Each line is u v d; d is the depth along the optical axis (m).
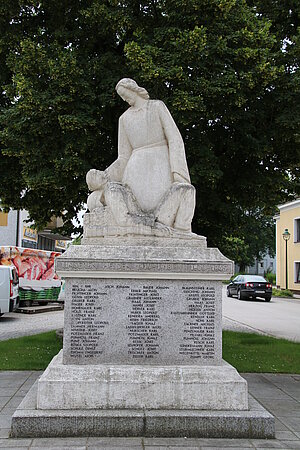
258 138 10.17
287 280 34.75
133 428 4.20
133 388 4.43
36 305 22.27
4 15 9.68
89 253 4.77
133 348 4.73
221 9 8.85
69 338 4.71
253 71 8.98
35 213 10.98
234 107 9.53
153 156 5.38
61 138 9.21
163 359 4.73
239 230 11.66
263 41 9.29
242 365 7.99
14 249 20.22
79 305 4.74
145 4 9.67
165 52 8.88
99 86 9.36
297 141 9.75
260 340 10.90
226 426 4.25
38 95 8.77
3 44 9.81
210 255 4.87
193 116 8.75
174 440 4.14
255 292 28.27
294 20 10.86
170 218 5.09
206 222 10.64
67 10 9.95
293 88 9.48
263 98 9.84
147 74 8.48
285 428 4.62
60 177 9.09
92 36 9.91
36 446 3.95
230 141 10.16
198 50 8.73
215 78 8.91
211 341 4.77
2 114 9.99
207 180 9.38
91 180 5.46
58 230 11.76
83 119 8.80
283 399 5.88
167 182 5.32
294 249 35.38
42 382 4.39
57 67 8.71
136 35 9.23
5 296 16.48
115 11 9.36
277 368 7.84
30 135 9.19
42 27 10.29
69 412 4.26
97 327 4.73
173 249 4.86
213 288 4.82
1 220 25.45
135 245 4.93
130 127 5.54
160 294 4.79
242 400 4.47
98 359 4.70
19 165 10.13
